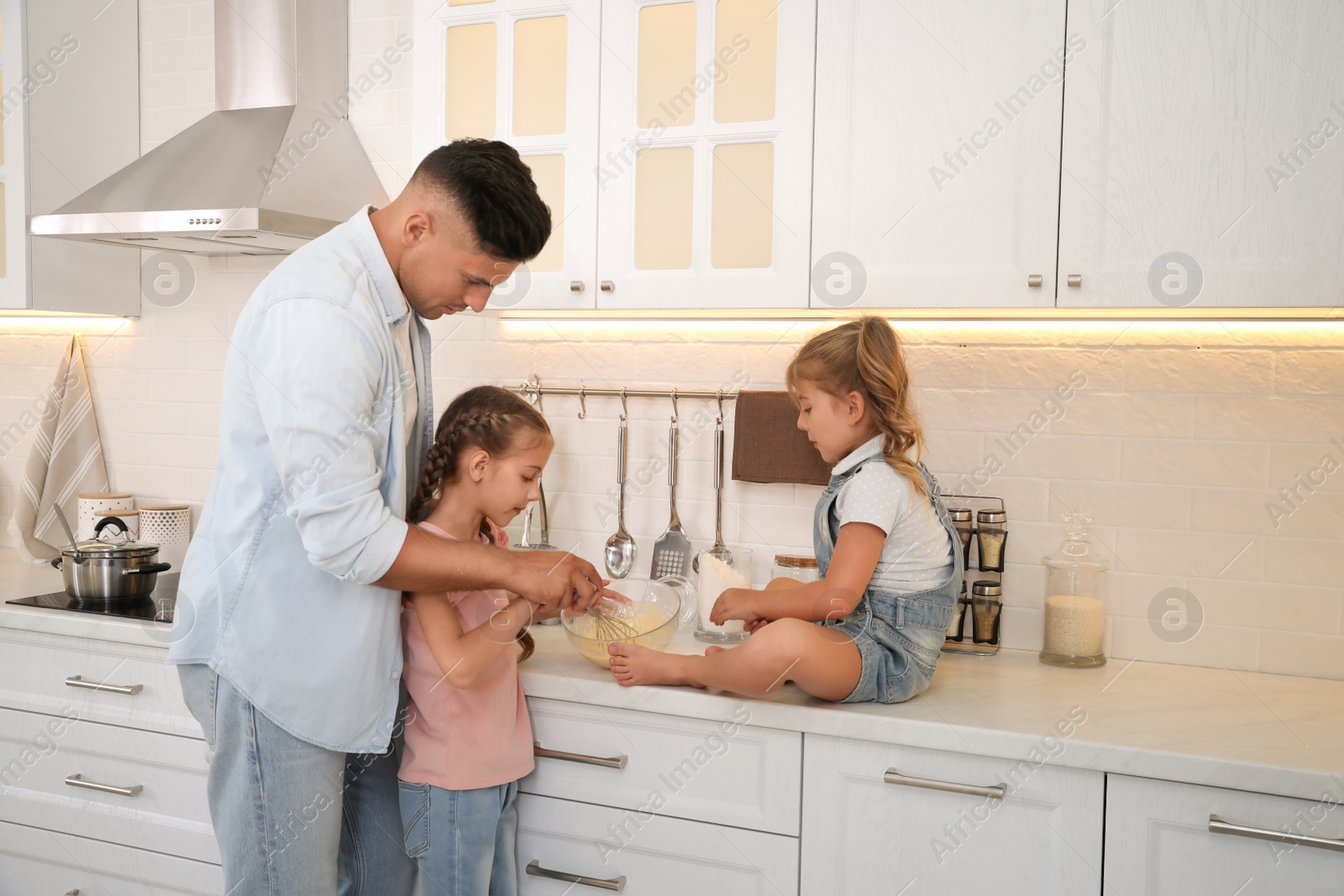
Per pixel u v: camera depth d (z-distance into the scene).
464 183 1.29
